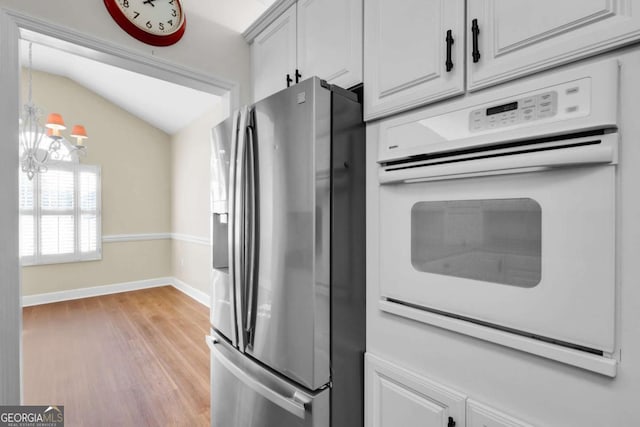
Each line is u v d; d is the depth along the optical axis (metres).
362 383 1.23
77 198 4.36
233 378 1.41
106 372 2.42
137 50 1.48
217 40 1.75
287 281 1.11
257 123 1.23
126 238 4.77
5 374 1.17
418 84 1.02
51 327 3.31
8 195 1.17
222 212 1.51
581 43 0.70
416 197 1.05
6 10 1.17
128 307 4.00
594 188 0.70
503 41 0.83
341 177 1.14
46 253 4.14
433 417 1.00
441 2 0.95
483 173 0.87
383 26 1.12
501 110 0.84
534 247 0.79
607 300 0.68
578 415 0.74
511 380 0.85
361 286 1.23
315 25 1.40
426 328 1.04
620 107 0.68
